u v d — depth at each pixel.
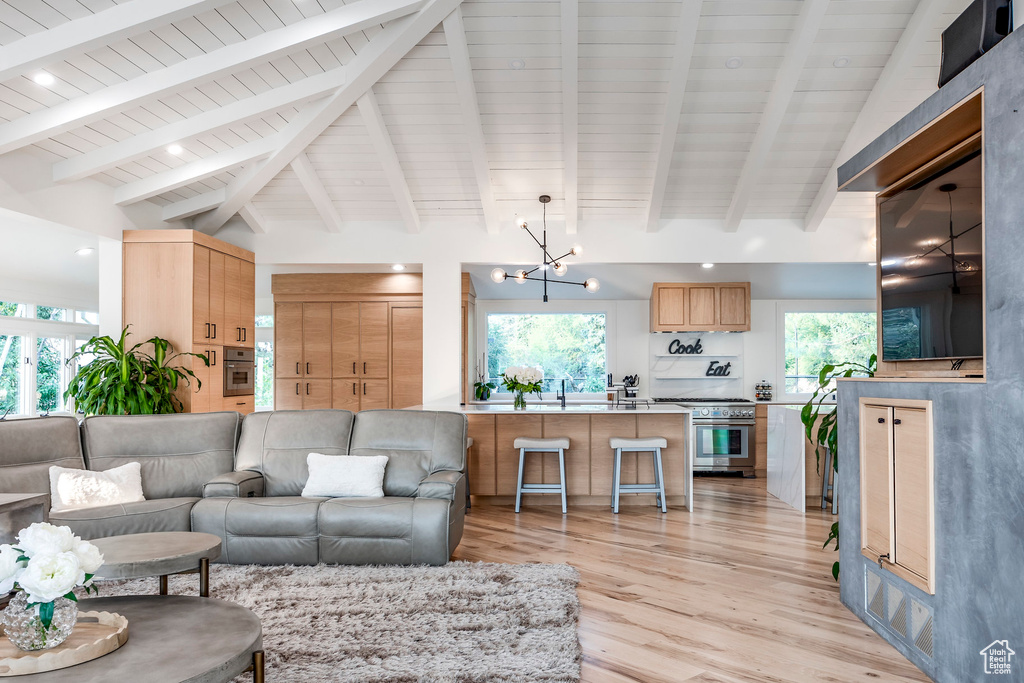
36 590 1.74
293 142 5.18
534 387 6.10
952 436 2.35
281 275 8.20
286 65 4.52
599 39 4.61
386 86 5.02
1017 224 2.03
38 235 6.11
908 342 3.04
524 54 4.72
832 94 5.05
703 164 5.73
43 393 7.10
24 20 3.36
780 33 4.54
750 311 8.30
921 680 2.48
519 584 3.53
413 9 4.15
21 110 4.05
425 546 3.89
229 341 6.09
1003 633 2.06
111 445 4.34
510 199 6.25
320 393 8.10
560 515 5.52
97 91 4.09
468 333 7.92
